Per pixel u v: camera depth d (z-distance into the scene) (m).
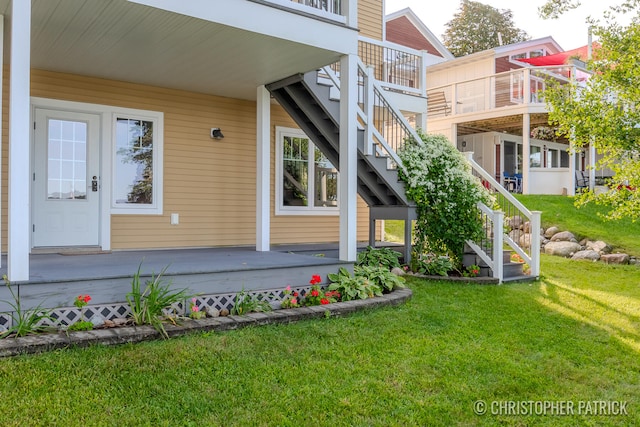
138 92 6.98
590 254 9.20
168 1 4.43
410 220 7.13
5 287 3.71
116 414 2.63
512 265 7.14
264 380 3.15
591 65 7.02
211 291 4.64
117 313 4.14
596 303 5.75
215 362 3.37
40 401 2.70
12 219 3.79
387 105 7.36
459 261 7.21
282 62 5.94
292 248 7.55
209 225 7.64
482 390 3.19
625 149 6.62
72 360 3.19
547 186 14.28
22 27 3.88
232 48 5.44
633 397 3.20
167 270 4.50
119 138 6.86
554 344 4.22
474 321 4.79
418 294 5.79
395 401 2.96
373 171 7.05
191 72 6.37
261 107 6.94
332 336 4.06
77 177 6.54
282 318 4.34
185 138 7.41
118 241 6.80
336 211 9.05
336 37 5.57
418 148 7.25
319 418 2.71
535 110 12.98
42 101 6.23
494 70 16.59
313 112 6.83
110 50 5.50
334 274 5.55
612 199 6.67
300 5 5.35
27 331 3.54
